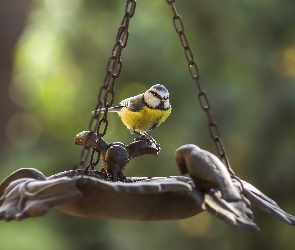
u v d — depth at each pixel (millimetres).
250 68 13492
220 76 13852
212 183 5547
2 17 18094
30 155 17219
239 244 14414
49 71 19203
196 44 13891
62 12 17109
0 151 18984
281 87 13203
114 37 14797
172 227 14914
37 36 19609
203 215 14812
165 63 14164
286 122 13125
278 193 13367
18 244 15883
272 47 13469
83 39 15086
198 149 5816
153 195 5730
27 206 5277
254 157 13289
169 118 13969
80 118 17469
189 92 13898
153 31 14234
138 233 15117
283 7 13414
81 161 5840
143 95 8062
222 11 13469
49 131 18719
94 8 15031
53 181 5449
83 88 15695
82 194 5484
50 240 15695
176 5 13789
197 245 14836
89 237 15562
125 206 5750
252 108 13289
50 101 19438
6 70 18625
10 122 19781
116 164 6820
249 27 13562
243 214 5500
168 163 13992
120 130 14594
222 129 13414
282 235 14016
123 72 14211
